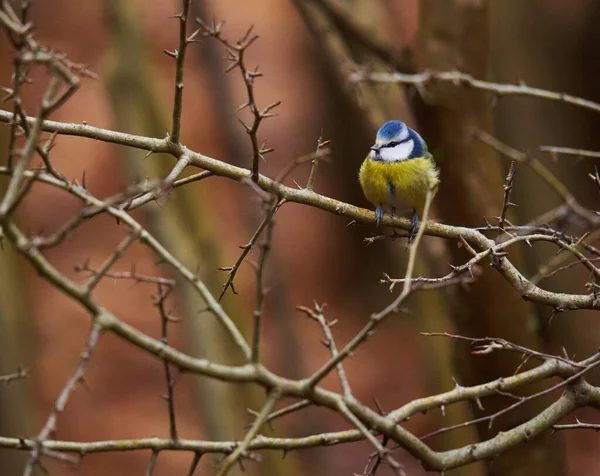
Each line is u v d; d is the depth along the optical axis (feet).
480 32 28.40
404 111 35.63
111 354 55.88
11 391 39.70
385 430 15.98
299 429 50.55
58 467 46.09
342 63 36.11
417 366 58.49
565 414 18.17
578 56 57.67
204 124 59.41
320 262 67.82
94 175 60.80
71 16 61.31
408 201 25.85
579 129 57.31
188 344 38.14
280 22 67.46
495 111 53.06
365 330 14.46
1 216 12.23
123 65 38.50
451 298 28.84
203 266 38.60
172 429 15.98
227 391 40.06
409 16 51.75
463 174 28.14
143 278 14.12
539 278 22.57
